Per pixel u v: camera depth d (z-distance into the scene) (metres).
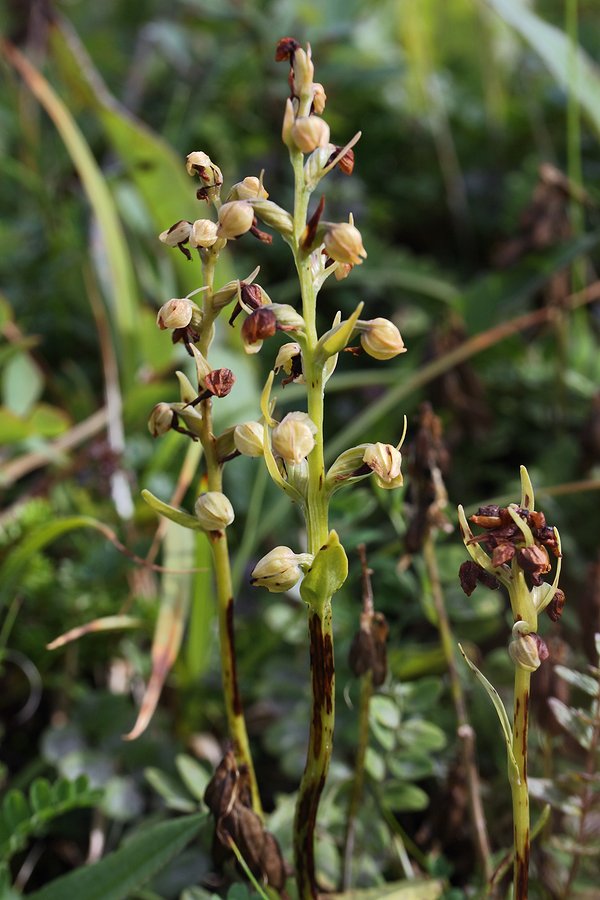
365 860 0.31
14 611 0.35
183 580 0.33
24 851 0.35
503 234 0.65
